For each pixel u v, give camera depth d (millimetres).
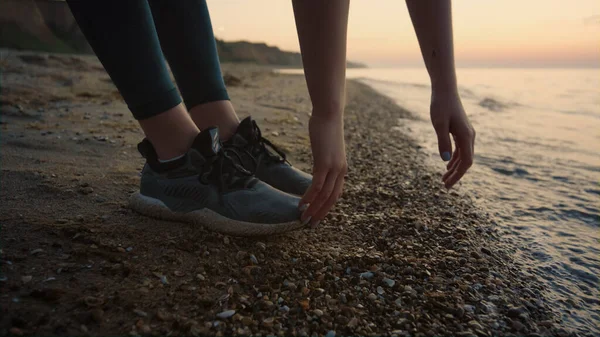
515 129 4883
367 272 1366
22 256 1210
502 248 1704
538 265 1595
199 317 1071
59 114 3559
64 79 6957
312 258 1412
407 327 1119
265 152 1733
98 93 5281
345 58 1175
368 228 1732
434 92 1362
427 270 1417
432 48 1338
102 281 1152
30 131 2791
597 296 1412
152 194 1556
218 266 1307
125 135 2867
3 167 1960
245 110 4754
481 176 2789
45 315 989
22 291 1064
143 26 1286
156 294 1135
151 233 1447
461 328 1135
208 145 1453
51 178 1861
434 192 2326
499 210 2150
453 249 1617
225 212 1466
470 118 5863
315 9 1084
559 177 2826
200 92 1659
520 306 1288
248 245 1455
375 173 2648
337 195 1284
